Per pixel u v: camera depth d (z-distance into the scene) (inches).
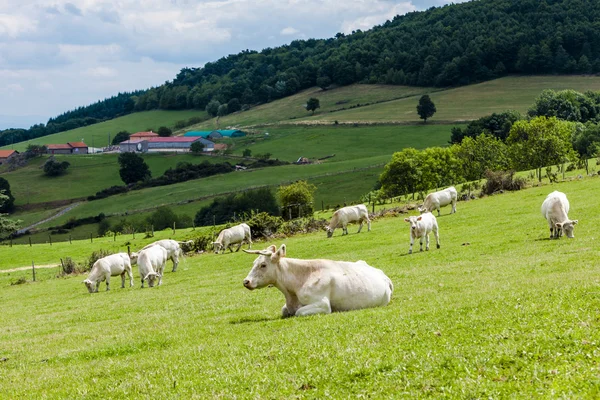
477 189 2851.9
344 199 5002.5
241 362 495.8
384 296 712.4
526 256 1078.4
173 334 692.7
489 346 448.1
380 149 7224.4
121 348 650.8
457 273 953.5
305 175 6072.8
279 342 543.8
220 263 1791.3
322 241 1972.2
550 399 354.3
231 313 823.7
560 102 6451.8
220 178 6407.5
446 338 486.3
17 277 2177.7
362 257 1421.0
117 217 5398.6
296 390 417.7
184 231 3073.3
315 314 674.8
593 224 1407.5
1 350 769.6
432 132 7701.8
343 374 433.1
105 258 1498.5
